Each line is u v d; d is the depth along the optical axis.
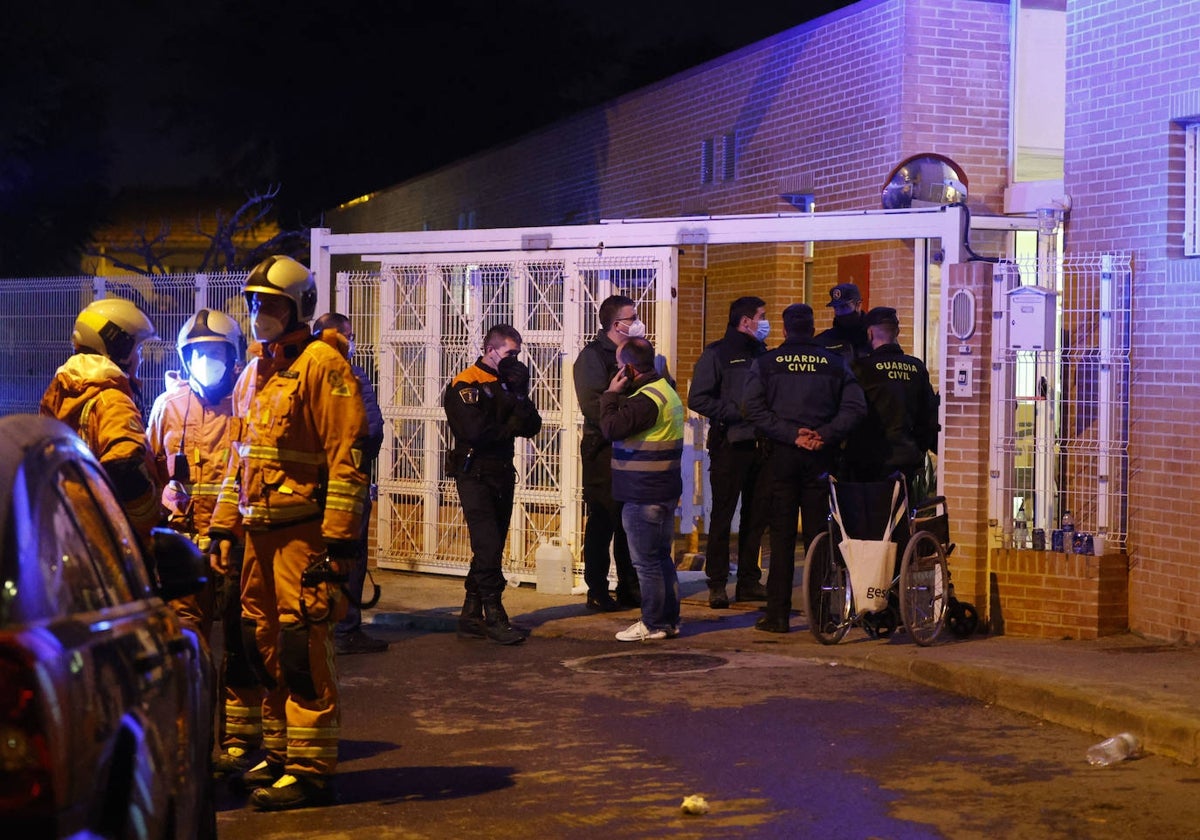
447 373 13.73
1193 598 9.95
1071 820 6.30
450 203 27.67
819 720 8.19
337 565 6.43
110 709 3.51
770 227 12.16
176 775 4.25
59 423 4.22
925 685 9.14
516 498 13.28
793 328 10.59
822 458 10.59
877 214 11.84
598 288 12.81
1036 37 15.33
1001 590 10.73
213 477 7.51
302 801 6.54
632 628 10.71
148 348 15.99
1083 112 11.20
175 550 4.80
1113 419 10.66
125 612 4.01
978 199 15.26
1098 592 10.40
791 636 10.77
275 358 6.62
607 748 7.61
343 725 8.20
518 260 13.23
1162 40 10.45
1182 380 10.14
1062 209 11.37
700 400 11.84
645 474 10.46
